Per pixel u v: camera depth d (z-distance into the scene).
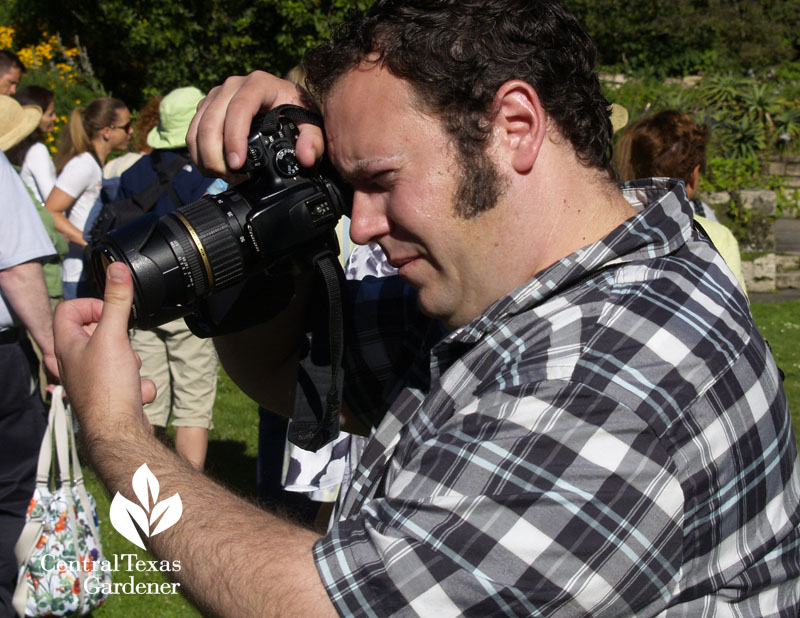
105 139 5.23
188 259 1.40
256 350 1.67
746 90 11.80
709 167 9.92
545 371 1.12
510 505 1.05
